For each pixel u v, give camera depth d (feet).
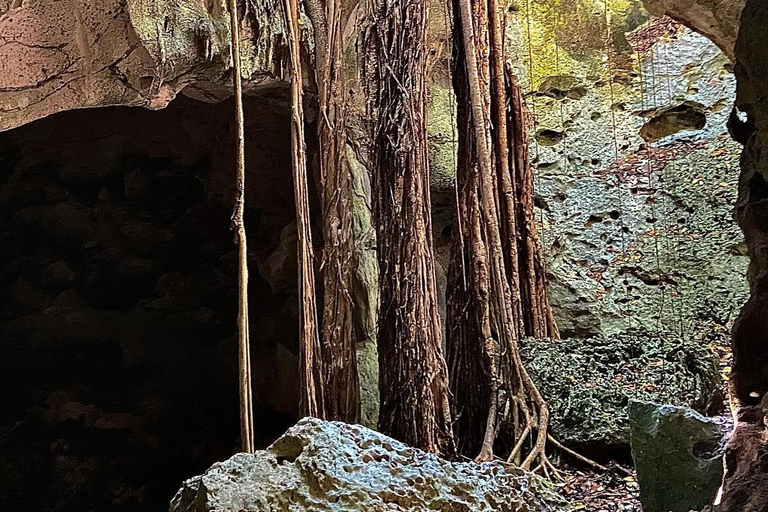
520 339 11.12
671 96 15.84
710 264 15.15
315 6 11.91
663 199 15.79
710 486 5.11
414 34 9.04
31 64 9.66
